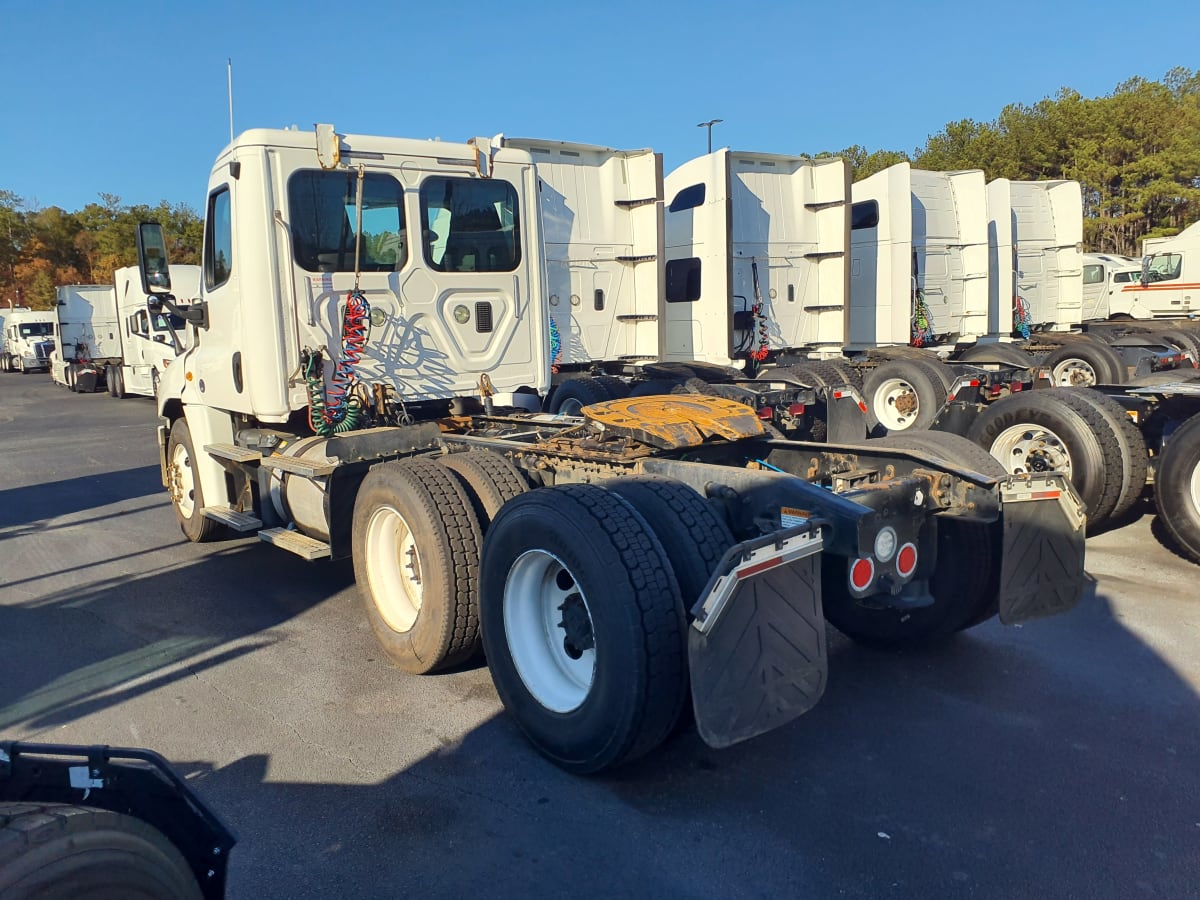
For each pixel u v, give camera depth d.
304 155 5.45
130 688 4.57
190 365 6.61
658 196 10.96
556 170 10.84
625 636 3.14
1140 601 5.47
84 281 70.75
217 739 3.97
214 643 5.17
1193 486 6.14
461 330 6.12
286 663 4.84
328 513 5.05
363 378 5.71
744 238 12.08
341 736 3.97
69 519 8.84
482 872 2.97
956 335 15.49
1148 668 4.49
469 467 4.46
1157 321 20.33
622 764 3.41
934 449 4.70
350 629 5.35
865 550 3.60
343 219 5.61
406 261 5.86
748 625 3.05
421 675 4.62
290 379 5.50
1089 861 2.96
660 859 3.02
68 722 4.18
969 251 15.32
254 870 3.01
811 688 3.24
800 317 12.77
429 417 6.33
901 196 13.28
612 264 11.33
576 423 5.46
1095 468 6.50
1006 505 3.85
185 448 7.03
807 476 4.61
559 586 3.73
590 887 2.88
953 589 4.44
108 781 2.24
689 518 3.45
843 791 3.42
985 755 3.67
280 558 6.98
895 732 3.88
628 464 4.26
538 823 3.25
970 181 15.15
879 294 13.55
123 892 1.87
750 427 4.57
